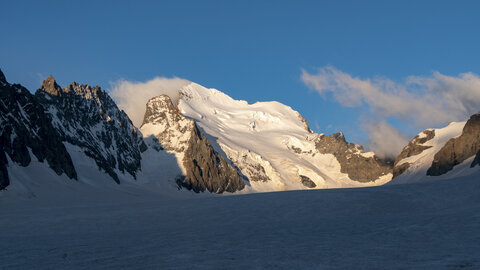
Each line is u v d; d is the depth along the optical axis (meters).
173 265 20.03
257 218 50.44
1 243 32.47
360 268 17.95
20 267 21.78
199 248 25.77
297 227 37.66
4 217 54.19
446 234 27.92
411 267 17.72
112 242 31.17
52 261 23.23
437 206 55.94
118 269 19.59
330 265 18.86
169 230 39.84
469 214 37.97
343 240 27.41
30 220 50.25
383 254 21.39
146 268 19.53
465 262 18.27
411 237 27.58
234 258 21.45
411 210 54.28
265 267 18.81
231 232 35.44
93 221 48.94
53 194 115.00
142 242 30.47
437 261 18.81
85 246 29.23
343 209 55.56
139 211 57.16
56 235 38.69
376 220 40.66
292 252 22.89
